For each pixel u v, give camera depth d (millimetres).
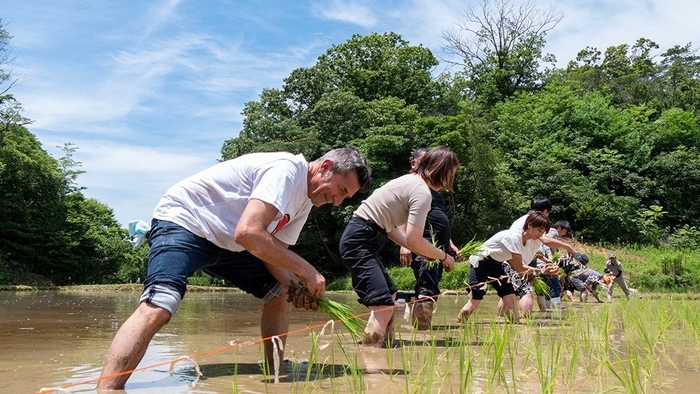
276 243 3016
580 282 12828
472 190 35031
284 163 3197
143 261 43875
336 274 33812
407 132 35094
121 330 2797
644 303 8938
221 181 3215
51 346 4465
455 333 5508
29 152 36750
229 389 2756
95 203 43500
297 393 2686
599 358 3574
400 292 7016
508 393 2662
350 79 42281
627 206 35562
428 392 2633
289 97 38500
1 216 35281
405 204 4625
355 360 2928
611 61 63969
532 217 6547
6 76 30531
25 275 34188
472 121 36000
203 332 5582
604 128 40750
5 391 2656
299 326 6285
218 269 3424
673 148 41406
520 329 5402
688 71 57312
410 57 42875
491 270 6617
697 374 3293
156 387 2795
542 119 41531
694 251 34062
